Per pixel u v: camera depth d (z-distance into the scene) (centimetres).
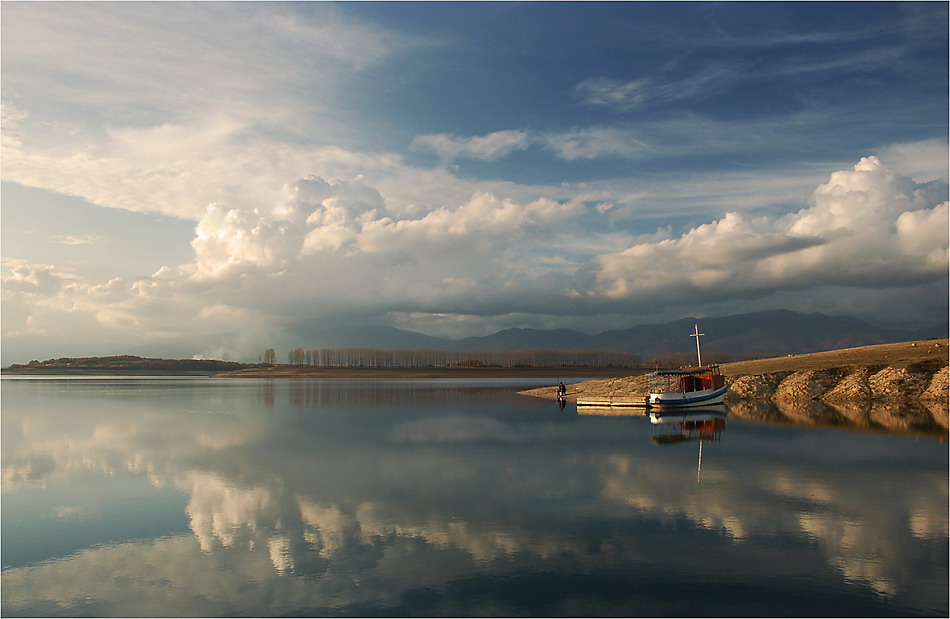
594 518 2350
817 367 8594
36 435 5066
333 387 15562
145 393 12350
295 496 2766
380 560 1927
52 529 2298
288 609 1596
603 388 9856
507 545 2055
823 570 1803
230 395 11494
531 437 4691
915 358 7981
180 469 3447
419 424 5769
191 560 1952
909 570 1802
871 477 3038
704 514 2392
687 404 7138
